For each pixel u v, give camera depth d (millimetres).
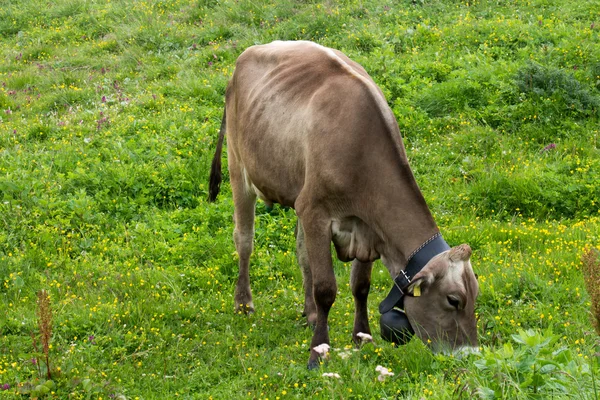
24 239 7344
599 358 4609
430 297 4668
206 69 11922
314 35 12578
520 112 9688
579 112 9758
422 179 8734
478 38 11852
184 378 5164
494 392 4043
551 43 11438
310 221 5211
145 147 9023
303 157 5367
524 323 5684
